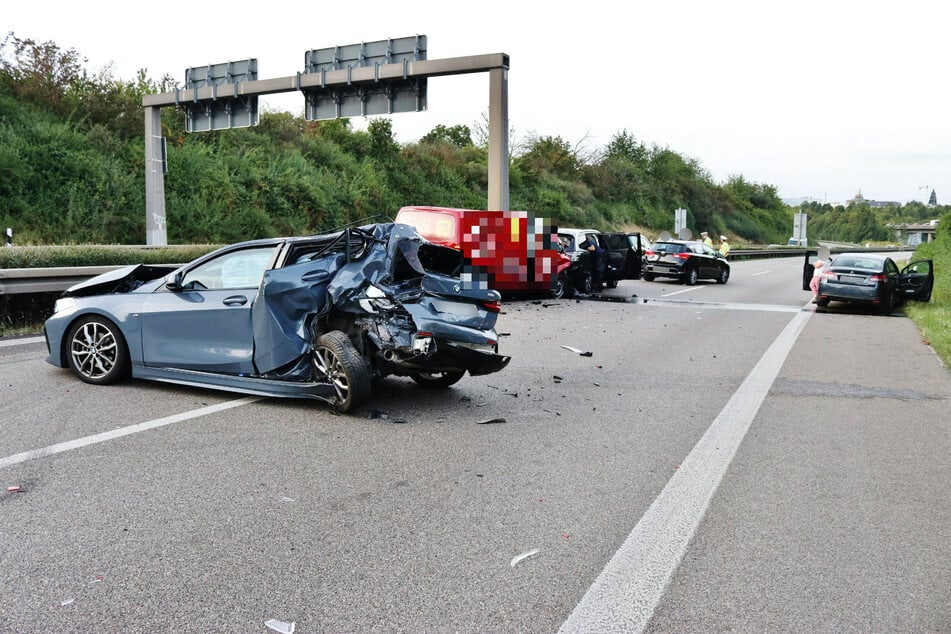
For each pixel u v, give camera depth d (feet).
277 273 20.83
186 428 19.11
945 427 21.68
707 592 11.25
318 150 117.60
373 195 114.93
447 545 12.67
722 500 15.25
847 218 606.96
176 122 99.66
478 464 17.15
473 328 22.25
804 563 12.33
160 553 11.98
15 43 87.86
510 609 10.57
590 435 19.95
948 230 155.53
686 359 32.71
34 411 20.13
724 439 19.90
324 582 11.19
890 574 11.98
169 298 22.57
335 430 19.49
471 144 171.42
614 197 197.36
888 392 26.66
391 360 21.03
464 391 24.93
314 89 72.08
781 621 10.44
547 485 15.88
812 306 60.34
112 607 10.27
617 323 45.01
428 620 10.21
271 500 14.46
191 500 14.30
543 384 26.48
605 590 11.23
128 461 16.44
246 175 96.48
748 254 168.76
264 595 10.73
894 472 17.31
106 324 23.00
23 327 34.73
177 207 85.15
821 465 17.78
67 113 88.43
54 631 9.63
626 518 14.14
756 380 28.35
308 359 21.33
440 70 65.26
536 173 174.50
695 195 231.50
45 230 72.64
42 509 13.60
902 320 51.72
